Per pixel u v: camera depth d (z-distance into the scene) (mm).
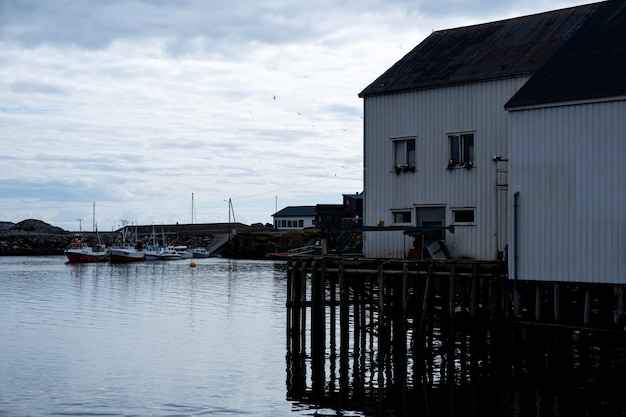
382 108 30344
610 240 21062
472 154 27953
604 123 21250
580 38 25016
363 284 28391
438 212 28734
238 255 115625
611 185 21094
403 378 24344
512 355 23625
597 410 19594
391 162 30016
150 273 77688
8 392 23203
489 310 24703
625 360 25156
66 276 72875
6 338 33031
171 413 20875
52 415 20719
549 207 22250
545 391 21797
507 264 23375
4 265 94688
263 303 47406
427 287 24625
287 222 126875
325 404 21641
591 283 21312
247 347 30719
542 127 22453
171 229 145750
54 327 36531
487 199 27359
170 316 40938
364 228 28344
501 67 27516
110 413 20906
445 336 26734
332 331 28125
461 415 20000
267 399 22297
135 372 26000
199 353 29391
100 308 44781
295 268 28047
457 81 28000
